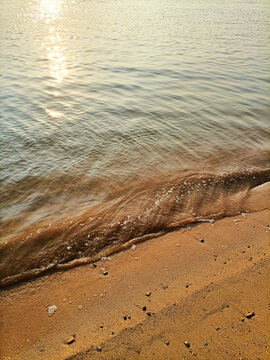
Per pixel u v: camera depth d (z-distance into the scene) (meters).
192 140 2.20
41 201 1.56
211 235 1.37
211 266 1.20
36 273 1.18
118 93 3.16
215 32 7.13
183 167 1.88
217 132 2.33
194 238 1.35
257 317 0.99
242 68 4.19
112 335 0.95
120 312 1.02
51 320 1.00
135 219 1.46
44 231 1.37
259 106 2.84
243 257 1.24
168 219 1.47
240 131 2.35
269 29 7.71
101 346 0.92
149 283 1.13
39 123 2.37
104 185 1.69
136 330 0.96
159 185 1.70
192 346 0.91
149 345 0.91
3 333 0.96
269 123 2.49
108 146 2.08
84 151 2.00
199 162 1.93
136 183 1.72
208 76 3.81
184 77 3.76
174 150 2.06
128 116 2.57
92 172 1.79
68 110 2.66
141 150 2.04
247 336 0.93
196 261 1.23
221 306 1.03
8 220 1.43
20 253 1.26
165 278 1.15
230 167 1.88
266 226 1.42
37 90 3.18
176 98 3.03
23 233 1.36
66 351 0.91
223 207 1.55
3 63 4.25
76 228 1.39
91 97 3.01
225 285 1.11
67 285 1.13
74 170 1.80
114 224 1.43
